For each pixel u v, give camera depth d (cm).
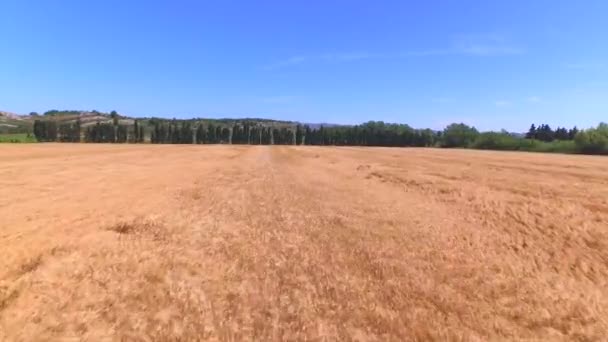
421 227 1304
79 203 1547
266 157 5012
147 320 705
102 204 1545
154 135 14225
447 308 772
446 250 1085
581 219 1398
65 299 755
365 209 1574
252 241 1143
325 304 777
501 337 686
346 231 1254
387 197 1841
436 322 723
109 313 720
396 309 764
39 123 12988
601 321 746
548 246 1134
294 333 680
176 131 14388
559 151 8244
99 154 4825
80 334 655
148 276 873
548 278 923
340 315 738
